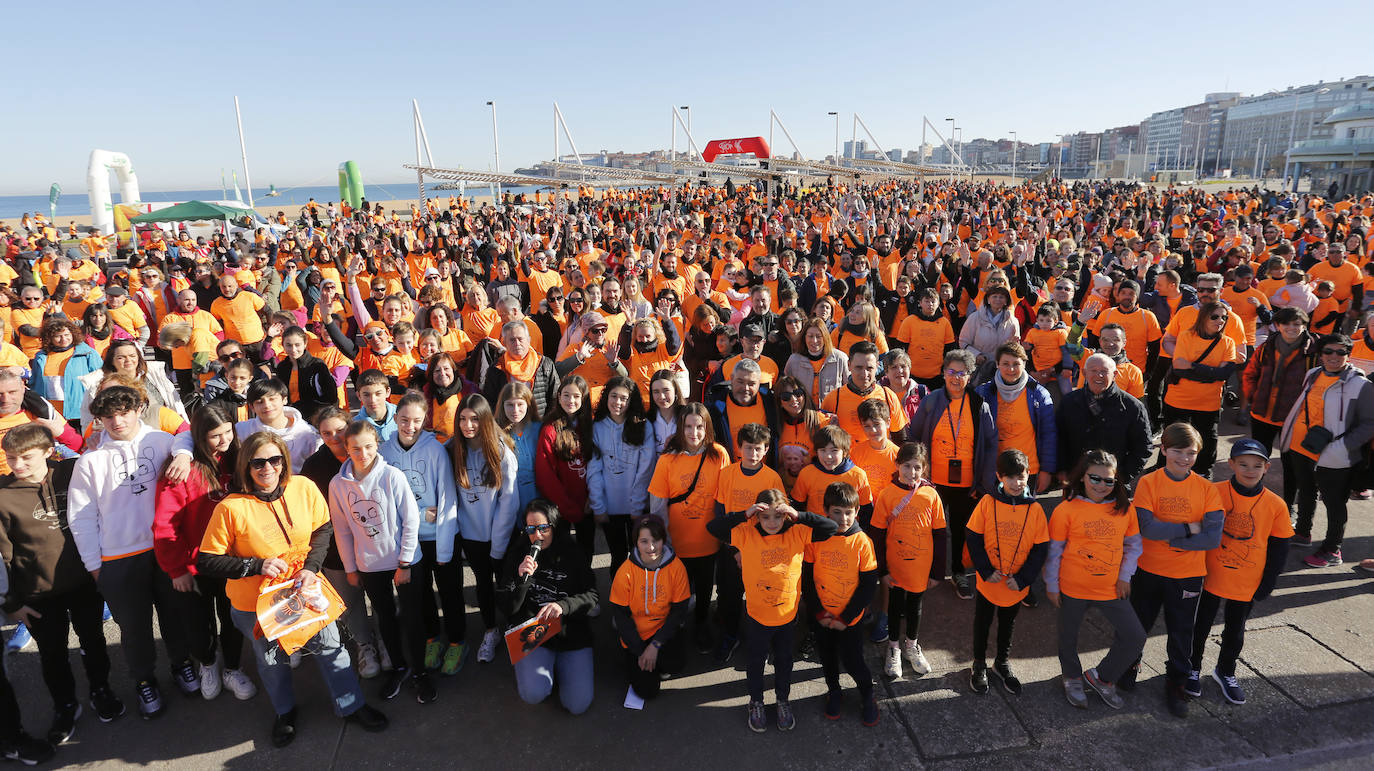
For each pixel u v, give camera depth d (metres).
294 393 5.52
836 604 3.63
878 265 10.83
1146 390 7.10
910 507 3.93
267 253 15.59
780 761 3.51
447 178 28.23
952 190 42.28
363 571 3.86
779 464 4.57
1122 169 130.50
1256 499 3.64
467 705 3.95
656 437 4.49
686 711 3.88
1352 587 4.74
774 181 32.31
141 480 3.70
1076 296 9.18
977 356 6.02
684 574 3.89
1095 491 3.65
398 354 6.07
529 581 3.92
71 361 5.74
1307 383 4.95
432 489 4.06
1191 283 10.12
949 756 3.52
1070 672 3.86
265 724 3.83
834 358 5.20
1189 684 3.79
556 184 29.25
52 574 3.52
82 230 38.25
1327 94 125.44
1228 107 162.62
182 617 3.86
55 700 3.69
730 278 9.12
